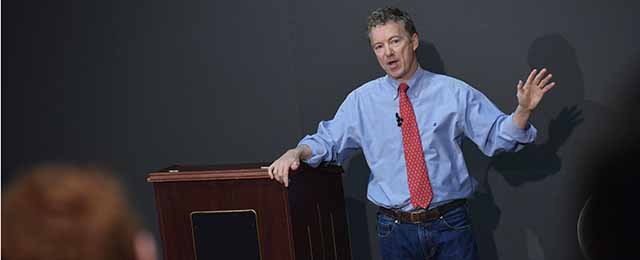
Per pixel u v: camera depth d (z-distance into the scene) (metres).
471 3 5.28
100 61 6.00
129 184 6.16
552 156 5.39
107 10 5.90
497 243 5.62
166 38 5.84
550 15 5.18
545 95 5.32
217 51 5.76
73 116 6.15
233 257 4.64
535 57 5.26
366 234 5.81
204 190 4.57
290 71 5.66
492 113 4.82
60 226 1.33
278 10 5.59
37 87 6.16
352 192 5.77
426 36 5.38
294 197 4.59
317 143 4.94
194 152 5.98
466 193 4.90
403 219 4.87
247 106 5.80
